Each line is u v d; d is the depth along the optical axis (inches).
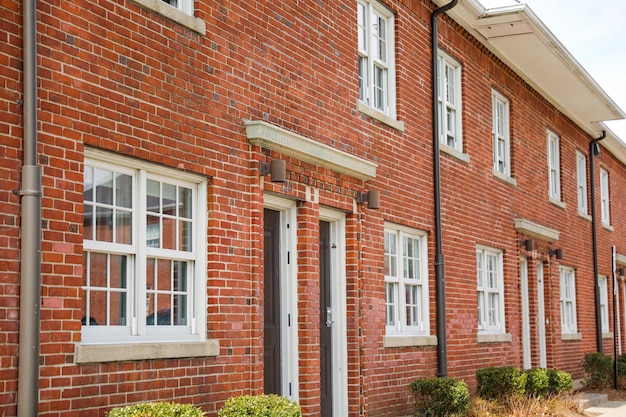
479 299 659.4
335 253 467.8
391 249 526.6
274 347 414.6
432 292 563.2
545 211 816.9
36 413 266.7
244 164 380.5
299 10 432.8
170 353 326.6
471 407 526.3
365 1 516.4
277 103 408.2
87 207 307.1
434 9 592.4
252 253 380.2
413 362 528.4
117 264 320.8
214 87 364.5
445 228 588.7
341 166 447.8
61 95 289.4
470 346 612.4
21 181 271.7
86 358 289.0
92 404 292.2
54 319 280.5
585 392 801.6
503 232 698.2
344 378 460.4
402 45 542.9
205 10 363.3
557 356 820.0
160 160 331.3
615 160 1163.9
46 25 285.9
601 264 1033.5
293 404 328.8
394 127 521.7
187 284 354.6
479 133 663.8
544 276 810.2
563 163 893.2
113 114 310.0
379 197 487.5
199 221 358.6
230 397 359.3
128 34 319.6
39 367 272.4
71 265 288.4
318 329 426.3
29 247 269.0
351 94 477.4
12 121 270.8
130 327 324.2
